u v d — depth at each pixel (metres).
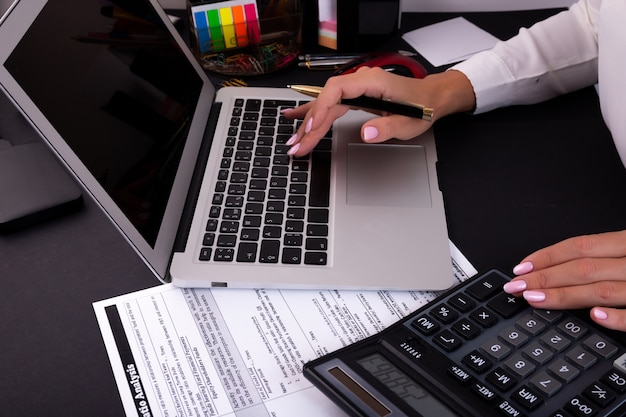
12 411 0.52
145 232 0.60
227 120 0.78
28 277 0.62
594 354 0.52
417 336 0.54
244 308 0.59
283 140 0.75
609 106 0.73
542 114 0.82
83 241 0.66
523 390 0.49
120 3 0.68
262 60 0.88
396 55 0.86
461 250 0.64
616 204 0.69
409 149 0.75
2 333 0.57
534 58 0.82
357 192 0.69
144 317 0.58
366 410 0.48
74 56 0.59
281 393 0.52
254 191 0.68
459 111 0.81
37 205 0.66
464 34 0.94
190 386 0.53
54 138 0.54
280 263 0.61
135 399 0.52
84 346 0.56
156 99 0.69
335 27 0.91
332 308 0.59
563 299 0.56
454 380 0.50
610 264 0.58
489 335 0.54
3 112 0.80
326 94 0.71
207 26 0.86
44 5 0.57
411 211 0.66
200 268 0.61
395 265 0.61
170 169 0.67
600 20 0.74
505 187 0.71
